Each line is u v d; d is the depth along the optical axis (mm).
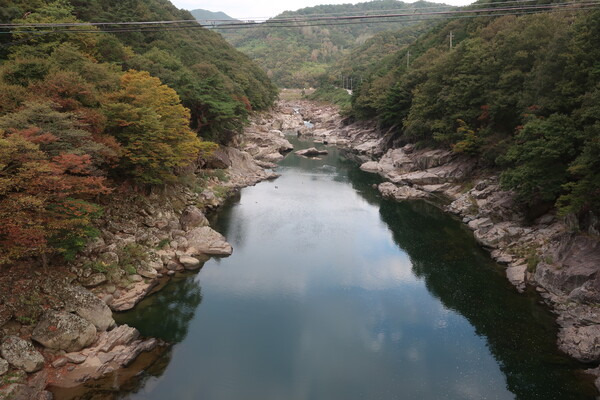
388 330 26656
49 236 24062
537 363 22891
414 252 38719
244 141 81438
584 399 20094
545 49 45375
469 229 44219
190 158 45344
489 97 52562
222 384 21406
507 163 47750
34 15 46969
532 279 31156
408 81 83188
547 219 36688
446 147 64438
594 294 25516
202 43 128250
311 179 67750
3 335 20828
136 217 35438
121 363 21969
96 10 74188
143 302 28594
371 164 75688
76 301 24094
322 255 38188
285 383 21672
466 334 26078
